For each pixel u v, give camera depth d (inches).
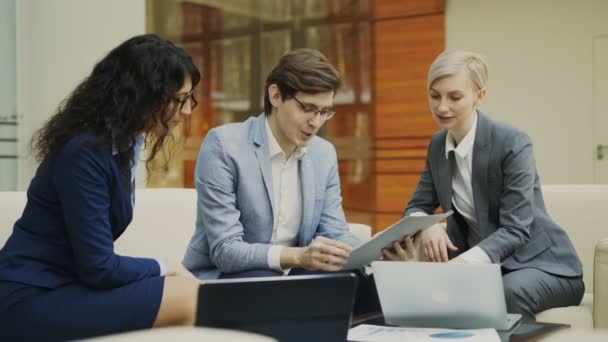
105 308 81.7
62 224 83.4
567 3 327.6
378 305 101.0
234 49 383.2
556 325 86.4
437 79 115.0
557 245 116.0
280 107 103.9
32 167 206.8
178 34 370.6
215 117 378.6
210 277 103.6
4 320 80.4
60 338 80.1
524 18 333.7
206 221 103.7
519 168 113.0
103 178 82.7
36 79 208.5
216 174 104.2
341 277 70.4
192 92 88.7
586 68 326.6
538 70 333.1
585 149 328.2
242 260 98.8
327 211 113.7
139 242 121.3
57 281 82.6
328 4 375.2
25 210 85.4
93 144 81.9
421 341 76.4
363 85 372.5
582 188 136.7
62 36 208.4
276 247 98.8
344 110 380.2
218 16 378.0
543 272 112.4
